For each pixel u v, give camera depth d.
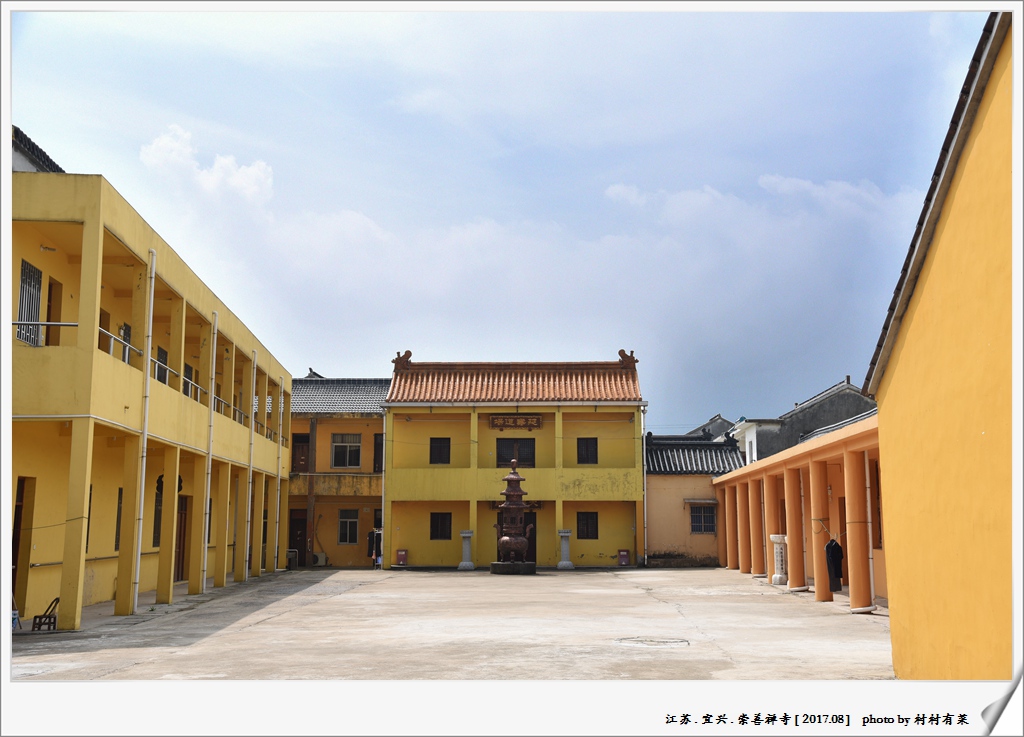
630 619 13.45
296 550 32.94
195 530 18.52
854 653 9.73
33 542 14.09
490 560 31.52
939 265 6.74
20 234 13.27
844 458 14.49
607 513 31.88
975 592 6.18
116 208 12.99
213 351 18.84
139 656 9.70
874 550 17.44
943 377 6.70
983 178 5.95
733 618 13.59
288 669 8.71
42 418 12.06
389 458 31.75
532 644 10.51
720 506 31.17
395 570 30.33
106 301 16.73
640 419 31.59
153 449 16.45
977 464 6.12
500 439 32.47
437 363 33.66
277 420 27.83
